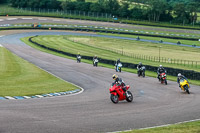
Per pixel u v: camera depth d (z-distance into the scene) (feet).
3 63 138.21
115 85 66.39
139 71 127.24
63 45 320.50
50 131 40.42
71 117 49.06
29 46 305.53
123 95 66.74
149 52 295.89
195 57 265.95
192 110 59.31
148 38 438.81
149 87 95.61
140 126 45.27
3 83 82.53
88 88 89.76
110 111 55.83
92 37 425.69
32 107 55.36
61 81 99.45
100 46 330.13
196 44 384.47
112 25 562.25
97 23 572.51
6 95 66.39
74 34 451.53
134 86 96.63
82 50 283.79
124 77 122.42
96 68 158.10
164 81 107.14
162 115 53.78
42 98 66.54
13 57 180.75
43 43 330.34
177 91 88.63
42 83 90.12
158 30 531.91
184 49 332.60
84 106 59.62
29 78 98.27
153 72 152.97
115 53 272.51
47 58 206.39
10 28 448.65
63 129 41.70
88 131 41.34
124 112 55.36
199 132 40.01
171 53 293.43
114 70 152.05
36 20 539.29
